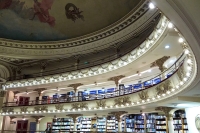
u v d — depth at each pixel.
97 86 22.27
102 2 21.05
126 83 19.94
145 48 13.88
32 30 25.16
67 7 23.48
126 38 19.94
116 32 21.11
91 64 23.34
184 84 9.46
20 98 26.84
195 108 13.11
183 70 9.16
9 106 24.25
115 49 21.75
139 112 16.52
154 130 15.47
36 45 25.50
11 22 24.31
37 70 27.36
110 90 21.38
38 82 23.44
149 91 13.69
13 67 27.05
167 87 11.60
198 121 12.59
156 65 15.27
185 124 14.22
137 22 18.42
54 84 23.08
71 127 21.67
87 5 22.30
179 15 4.65
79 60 24.61
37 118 23.34
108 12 21.14
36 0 23.78
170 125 13.78
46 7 24.03
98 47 22.70
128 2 18.84
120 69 17.56
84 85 22.22
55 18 24.41
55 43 25.23
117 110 17.64
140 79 18.70
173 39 11.49
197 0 4.29
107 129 18.98
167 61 14.84
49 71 26.06
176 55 13.88
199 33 5.11
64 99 21.56
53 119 23.09
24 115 23.62
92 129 19.80
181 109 15.04
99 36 22.59
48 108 21.59
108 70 18.42
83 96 20.34
